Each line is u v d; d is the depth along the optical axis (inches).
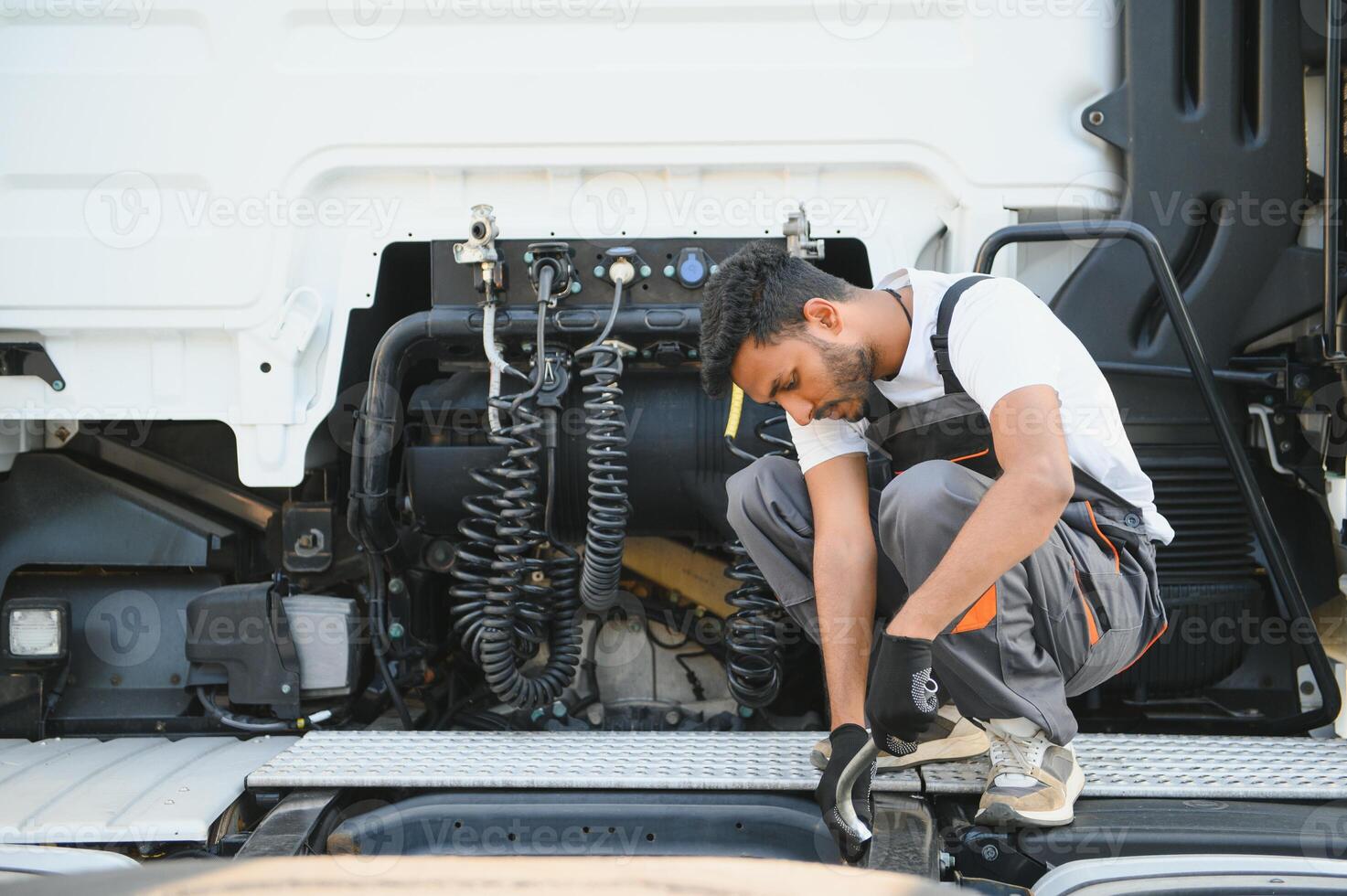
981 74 85.7
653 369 93.5
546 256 84.6
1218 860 61.4
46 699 92.0
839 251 93.0
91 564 96.4
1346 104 83.4
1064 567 66.7
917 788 71.4
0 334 90.2
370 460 86.8
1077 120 86.4
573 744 80.8
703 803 71.9
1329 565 89.7
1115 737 81.0
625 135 86.3
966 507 65.2
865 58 85.8
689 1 84.7
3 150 87.8
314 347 90.3
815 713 93.7
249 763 80.4
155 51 87.7
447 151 87.0
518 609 86.4
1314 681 89.4
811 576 76.8
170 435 101.7
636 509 94.2
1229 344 86.5
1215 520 87.8
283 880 46.8
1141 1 84.3
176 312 88.4
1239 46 84.5
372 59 86.7
